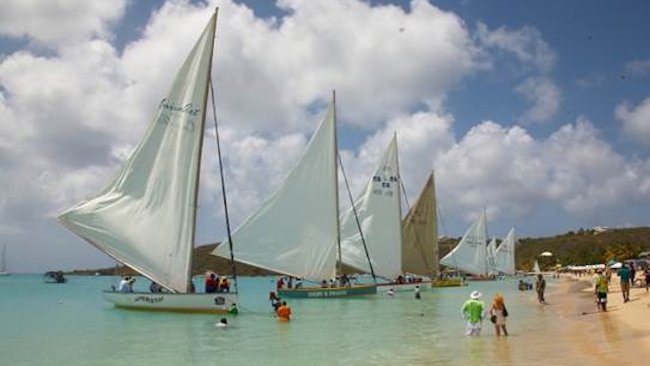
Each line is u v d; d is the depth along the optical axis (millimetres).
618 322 28875
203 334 26812
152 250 34094
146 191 34594
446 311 39688
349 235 61719
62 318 33562
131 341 24672
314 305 44688
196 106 35312
